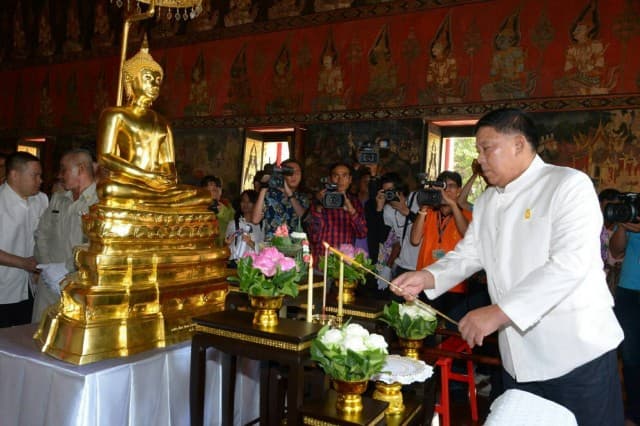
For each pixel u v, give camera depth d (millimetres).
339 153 8055
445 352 2564
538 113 6699
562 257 1885
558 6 6648
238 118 9023
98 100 10891
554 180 2061
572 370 2006
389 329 2873
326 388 2252
